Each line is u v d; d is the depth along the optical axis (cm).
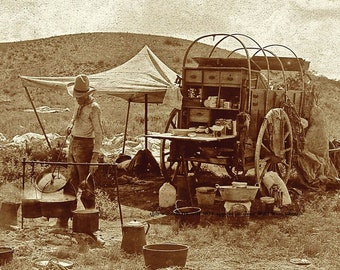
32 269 665
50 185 865
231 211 966
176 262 677
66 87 1340
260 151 1205
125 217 1023
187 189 1143
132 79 1415
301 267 743
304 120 1335
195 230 903
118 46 8331
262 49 1249
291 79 1530
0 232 851
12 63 7969
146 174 1480
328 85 5541
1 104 4816
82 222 798
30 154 1438
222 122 1166
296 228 957
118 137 2077
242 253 798
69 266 682
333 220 1030
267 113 1203
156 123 2902
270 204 1060
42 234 834
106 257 736
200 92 1262
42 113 3750
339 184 1367
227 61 1242
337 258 788
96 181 1342
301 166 1335
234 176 1192
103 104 4541
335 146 1548
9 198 1107
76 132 920
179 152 1176
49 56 8212
